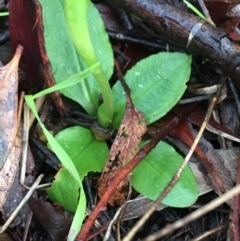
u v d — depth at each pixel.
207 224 0.23
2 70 0.21
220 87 0.24
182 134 0.24
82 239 0.19
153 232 0.22
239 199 0.21
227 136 0.24
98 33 0.24
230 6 0.25
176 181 0.20
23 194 0.22
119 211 0.21
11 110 0.21
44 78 0.22
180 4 0.26
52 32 0.24
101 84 0.21
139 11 0.25
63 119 0.24
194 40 0.23
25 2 0.20
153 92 0.24
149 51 0.27
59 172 0.21
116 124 0.24
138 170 0.22
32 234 0.22
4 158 0.20
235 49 0.22
